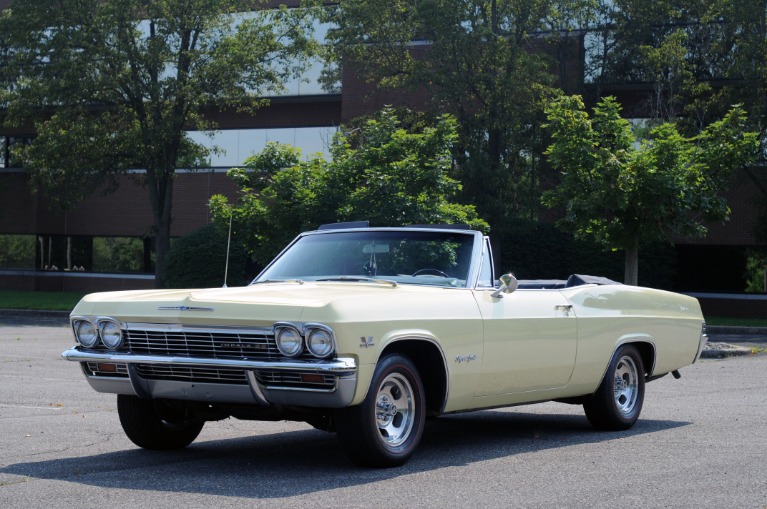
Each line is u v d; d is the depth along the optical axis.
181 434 7.73
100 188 43.72
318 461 7.21
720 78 33.16
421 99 36.44
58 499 5.79
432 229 8.10
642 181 20.56
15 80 36.38
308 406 6.57
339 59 35.25
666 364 9.79
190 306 6.63
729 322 30.17
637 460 7.31
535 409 10.91
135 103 36.00
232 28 38.88
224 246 34.25
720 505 5.71
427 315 7.02
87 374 7.17
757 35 30.95
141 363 6.80
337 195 22.38
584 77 34.31
